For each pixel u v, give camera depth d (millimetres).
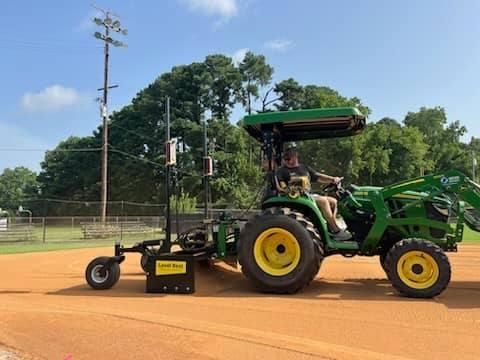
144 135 66562
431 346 4062
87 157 70938
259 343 4156
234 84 69875
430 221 6777
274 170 7301
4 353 4031
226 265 8664
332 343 4156
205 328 4656
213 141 59031
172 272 6836
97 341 4297
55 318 5117
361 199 7113
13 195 112938
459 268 9328
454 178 6711
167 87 69250
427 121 73188
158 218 31016
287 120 7164
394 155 53000
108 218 31891
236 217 7977
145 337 4383
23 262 11945
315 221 6961
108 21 34188
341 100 50812
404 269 6328
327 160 45969
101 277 7348
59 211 55844
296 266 6594
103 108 34344
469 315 5211
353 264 10039
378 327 4695
